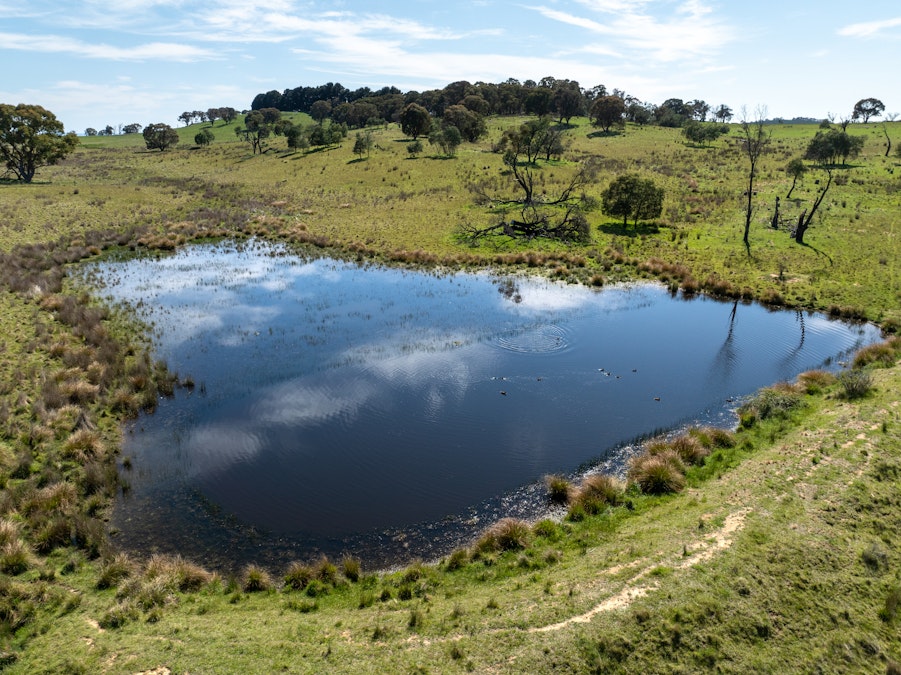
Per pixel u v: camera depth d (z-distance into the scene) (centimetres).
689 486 1692
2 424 1911
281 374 2480
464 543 1505
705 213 5791
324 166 9300
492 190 7094
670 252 4566
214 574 1380
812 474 1658
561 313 3303
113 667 1064
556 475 1794
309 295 3612
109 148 14312
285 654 1104
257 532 1542
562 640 1110
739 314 3356
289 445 1947
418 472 1803
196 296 3569
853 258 4278
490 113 15412
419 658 1087
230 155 11700
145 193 7538
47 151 8500
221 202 6994
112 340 2722
